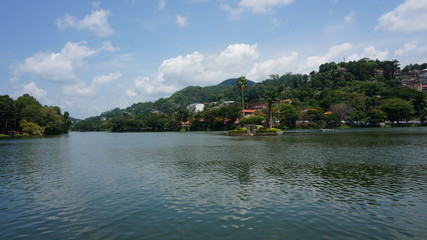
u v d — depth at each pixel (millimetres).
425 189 17094
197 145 55844
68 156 39969
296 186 18484
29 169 28062
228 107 162125
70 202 15914
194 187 18828
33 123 129000
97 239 10789
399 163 26953
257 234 10922
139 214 13555
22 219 13266
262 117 141000
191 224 12102
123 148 53188
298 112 152375
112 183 20656
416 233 10812
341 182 19375
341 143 50625
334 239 10398
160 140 80125
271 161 30031
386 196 15797
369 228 11359
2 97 119000
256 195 16516
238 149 44531
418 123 148375
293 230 11266
